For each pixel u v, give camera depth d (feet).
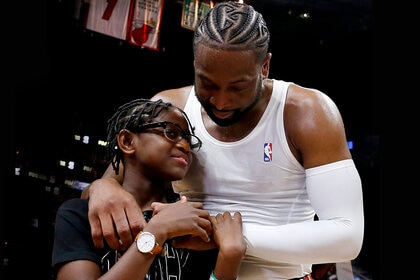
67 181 11.51
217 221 3.58
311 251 3.42
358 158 11.49
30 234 10.67
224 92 3.28
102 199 3.55
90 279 3.31
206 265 3.84
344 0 10.27
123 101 13.38
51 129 11.78
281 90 3.85
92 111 12.77
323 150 3.57
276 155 3.78
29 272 10.54
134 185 3.93
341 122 3.72
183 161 3.83
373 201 10.87
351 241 3.42
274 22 10.64
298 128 3.66
